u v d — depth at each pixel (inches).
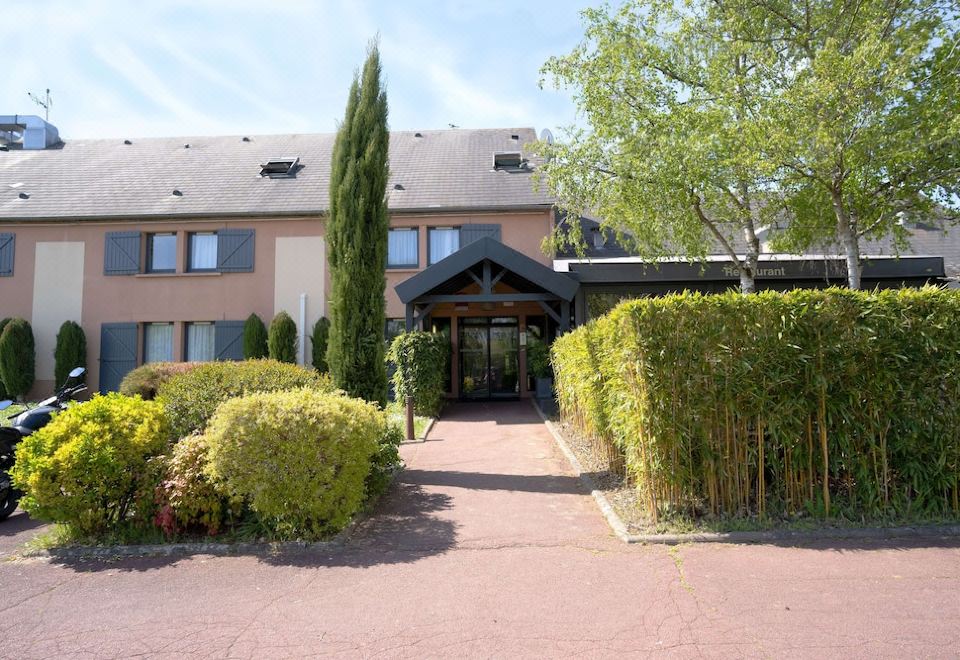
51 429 199.8
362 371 289.3
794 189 386.9
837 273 490.6
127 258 679.1
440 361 511.2
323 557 179.3
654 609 137.2
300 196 705.0
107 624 137.6
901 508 193.6
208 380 253.1
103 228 685.9
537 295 491.2
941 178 332.8
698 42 413.4
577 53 423.5
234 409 194.2
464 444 367.9
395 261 681.0
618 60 405.7
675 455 193.6
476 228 672.4
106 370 671.8
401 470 285.3
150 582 163.3
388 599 147.4
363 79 304.7
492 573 162.4
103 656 122.9
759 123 331.6
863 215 377.4
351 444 196.5
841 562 162.6
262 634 130.6
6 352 641.0
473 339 664.4
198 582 162.4
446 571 164.9
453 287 602.9
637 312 195.5
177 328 676.1
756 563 163.0
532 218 674.8
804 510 197.6
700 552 172.6
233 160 796.6
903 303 197.8
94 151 834.8
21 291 682.2
